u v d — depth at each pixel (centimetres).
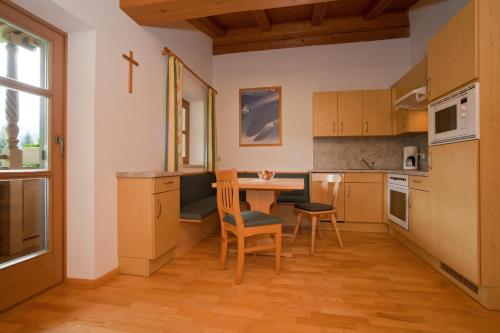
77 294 186
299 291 192
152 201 215
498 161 169
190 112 425
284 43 438
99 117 204
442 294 188
